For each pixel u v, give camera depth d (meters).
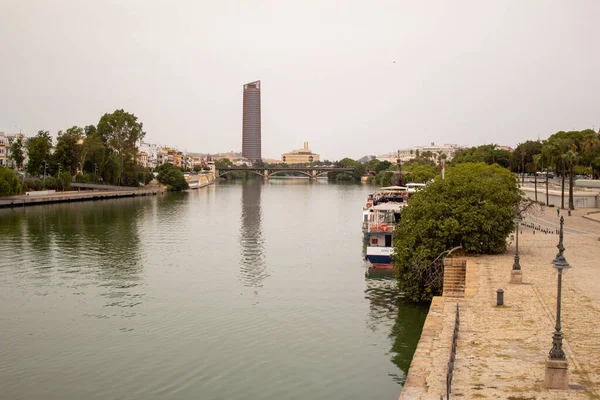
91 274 76.62
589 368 29.56
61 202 194.75
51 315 58.06
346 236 115.25
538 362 30.67
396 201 112.56
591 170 187.88
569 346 33.00
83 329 53.78
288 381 42.22
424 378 29.12
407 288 61.19
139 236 113.50
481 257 61.78
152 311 59.53
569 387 27.25
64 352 48.09
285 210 176.62
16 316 57.72
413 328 53.31
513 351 32.44
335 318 56.81
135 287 69.69
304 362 45.78
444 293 49.00
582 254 67.19
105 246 100.06
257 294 66.31
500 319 38.78
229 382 42.22
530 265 58.06
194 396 39.97
